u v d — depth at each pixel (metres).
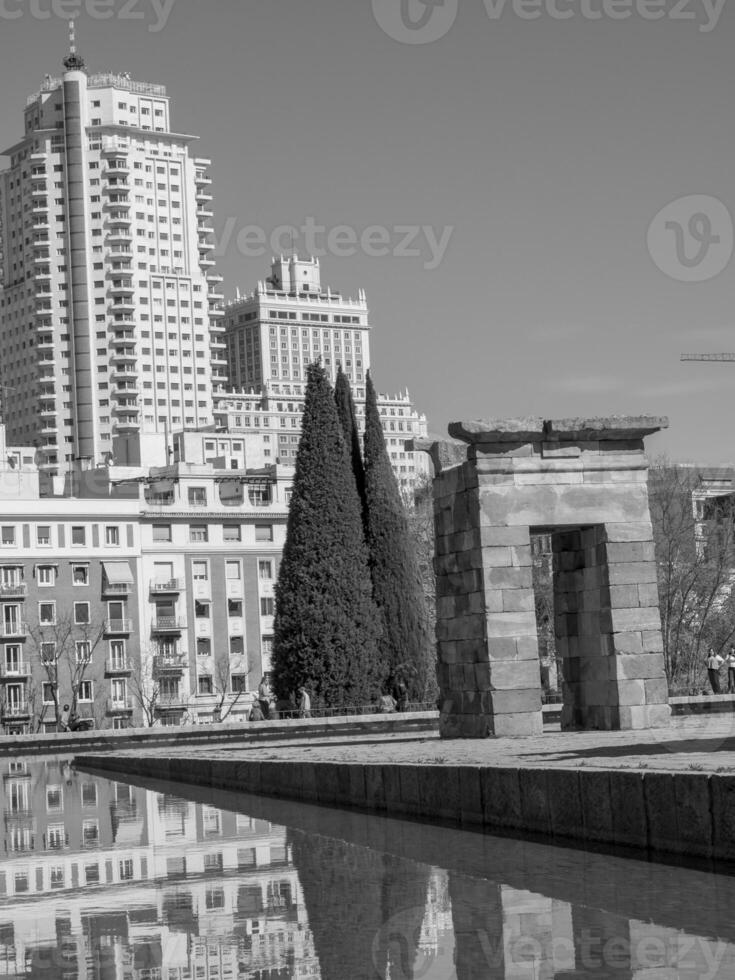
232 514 147.25
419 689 92.00
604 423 42.31
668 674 93.81
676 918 14.23
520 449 42.16
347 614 89.06
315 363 91.06
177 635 144.00
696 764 19.95
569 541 44.62
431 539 107.19
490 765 22.73
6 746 71.12
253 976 12.52
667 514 93.62
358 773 27.50
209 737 67.88
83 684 140.00
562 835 20.34
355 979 12.27
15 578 138.50
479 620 41.94
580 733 40.62
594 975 12.05
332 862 19.53
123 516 142.50
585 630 43.88
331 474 90.25
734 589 100.12
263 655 147.75
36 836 25.80
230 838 23.34
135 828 26.17
